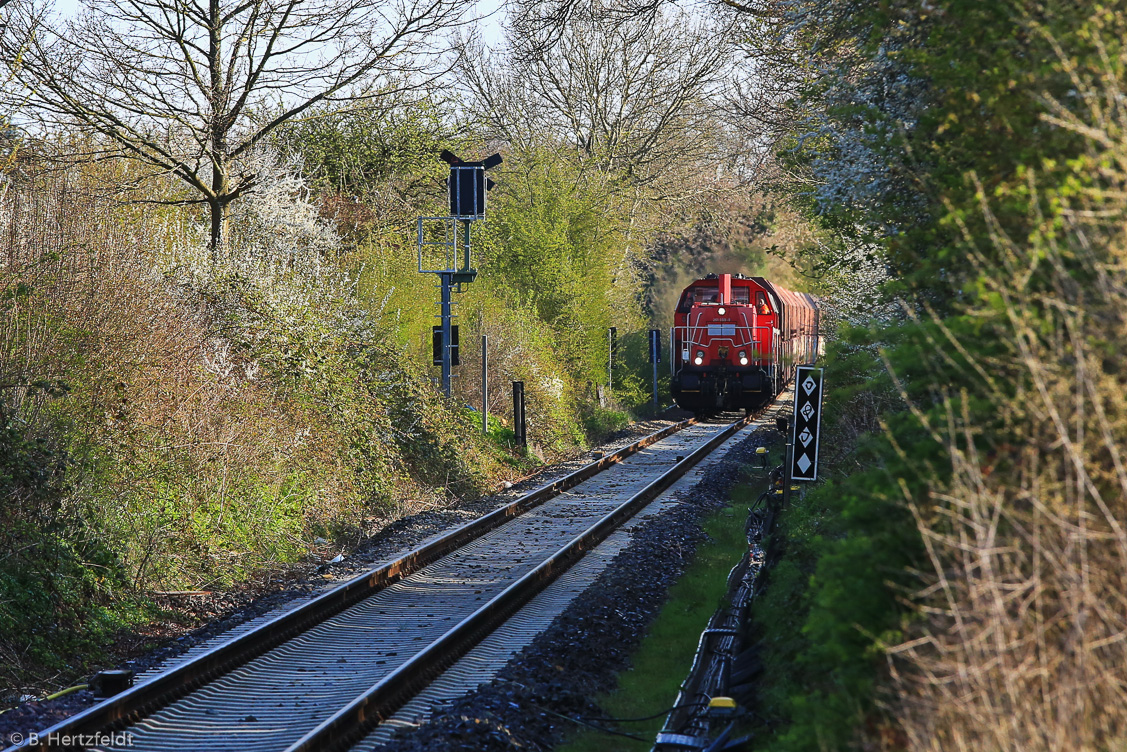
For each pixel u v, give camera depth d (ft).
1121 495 55.06
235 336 215.92
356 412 229.66
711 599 145.79
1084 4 63.31
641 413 462.19
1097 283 54.90
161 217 257.75
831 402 152.87
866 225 116.47
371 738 92.43
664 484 245.45
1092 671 50.39
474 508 225.15
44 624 123.34
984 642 53.93
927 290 84.07
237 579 161.79
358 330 253.44
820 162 127.13
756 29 200.75
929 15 85.66
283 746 89.15
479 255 414.82
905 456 63.52
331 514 201.26
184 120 243.40
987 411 59.62
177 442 176.96
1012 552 56.08
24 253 159.02
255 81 248.32
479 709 94.27
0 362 142.20
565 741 93.81
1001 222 64.90
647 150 524.52
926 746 53.47
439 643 114.01
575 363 405.59
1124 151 53.52
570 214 425.28
